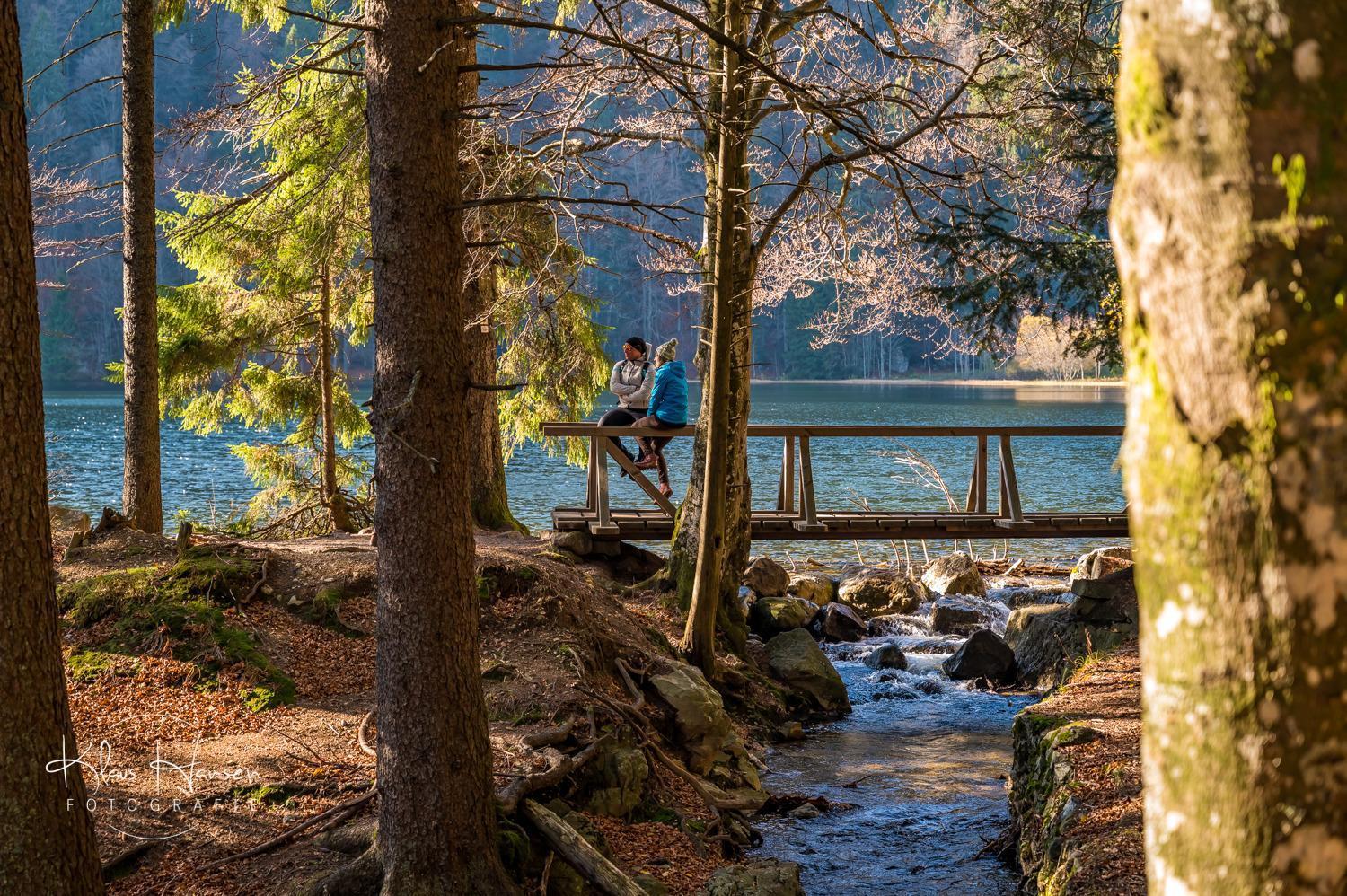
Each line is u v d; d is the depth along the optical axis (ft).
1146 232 4.00
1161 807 4.11
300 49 41.22
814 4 31.86
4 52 12.69
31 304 13.23
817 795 27.32
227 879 17.24
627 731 25.44
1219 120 3.74
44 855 13.28
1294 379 3.69
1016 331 39.68
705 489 33.12
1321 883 3.76
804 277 47.52
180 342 48.88
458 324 16.08
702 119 28.32
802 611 41.78
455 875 16.25
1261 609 3.76
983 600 47.55
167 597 28.45
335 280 51.08
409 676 16.22
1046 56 32.01
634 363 42.06
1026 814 21.98
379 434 16.08
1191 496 3.90
